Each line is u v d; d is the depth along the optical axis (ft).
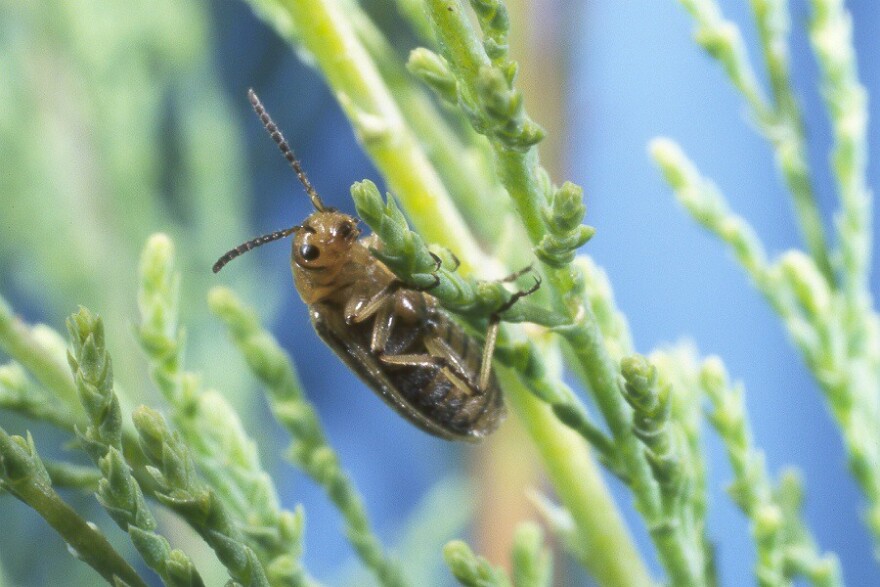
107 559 0.18
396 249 0.18
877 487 0.20
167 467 0.18
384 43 0.20
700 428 0.19
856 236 0.21
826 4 0.21
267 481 0.20
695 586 0.19
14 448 0.17
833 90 0.21
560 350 0.20
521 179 0.18
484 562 0.19
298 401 0.20
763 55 0.21
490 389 0.20
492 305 0.18
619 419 0.18
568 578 0.23
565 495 0.20
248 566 0.18
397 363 0.20
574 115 0.23
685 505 0.19
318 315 0.20
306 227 0.20
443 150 0.20
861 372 0.20
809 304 0.20
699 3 0.21
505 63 0.17
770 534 0.19
